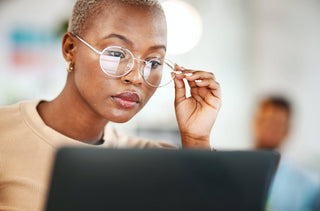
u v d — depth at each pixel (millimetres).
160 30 1016
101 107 981
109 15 959
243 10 4027
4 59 3941
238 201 619
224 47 4031
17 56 3955
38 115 1019
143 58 987
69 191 550
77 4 1024
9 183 932
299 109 3859
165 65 1193
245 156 621
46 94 3969
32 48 3967
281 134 2303
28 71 3961
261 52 3947
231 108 4004
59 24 3770
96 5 971
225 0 4023
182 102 1229
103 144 1110
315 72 3898
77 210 555
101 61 954
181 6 3158
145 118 3561
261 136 2320
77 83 995
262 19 3939
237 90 4023
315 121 3861
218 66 4039
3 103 3875
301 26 3900
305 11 3889
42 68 3973
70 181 548
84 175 553
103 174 559
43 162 962
